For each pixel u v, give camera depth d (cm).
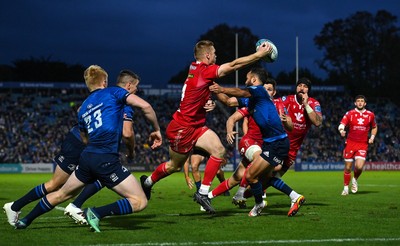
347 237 1205
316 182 3969
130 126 1357
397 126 8825
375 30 12225
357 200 2208
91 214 1240
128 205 1238
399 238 1195
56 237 1192
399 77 11881
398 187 3219
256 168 1538
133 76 1391
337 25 12412
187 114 1497
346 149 2573
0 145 7575
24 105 8619
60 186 1375
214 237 1198
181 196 2456
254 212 1585
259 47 1434
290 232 1270
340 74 12450
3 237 1192
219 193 1742
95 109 1234
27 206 1906
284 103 1873
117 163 1235
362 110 2569
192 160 2123
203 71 1473
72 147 1368
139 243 1122
